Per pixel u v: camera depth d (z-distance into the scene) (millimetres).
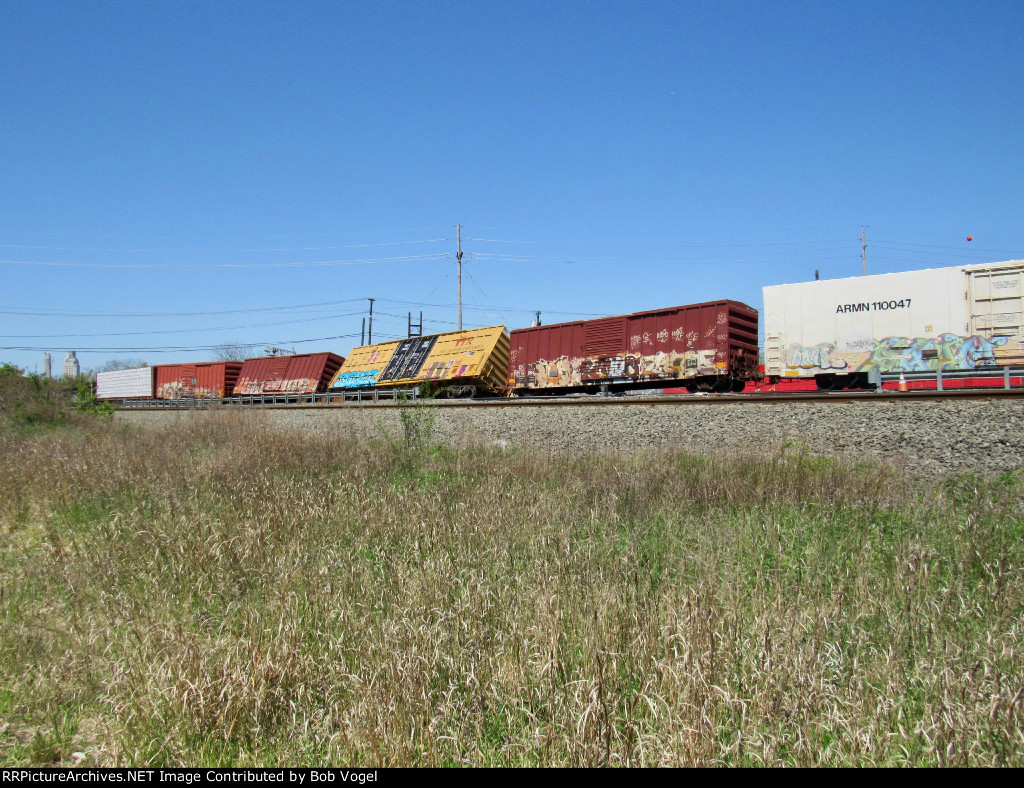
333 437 18391
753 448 13195
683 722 4078
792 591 6230
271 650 5230
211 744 4500
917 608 5758
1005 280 16875
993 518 8273
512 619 5746
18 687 5316
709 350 22375
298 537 8258
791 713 4312
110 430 26609
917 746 4070
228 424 24047
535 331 28234
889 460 12242
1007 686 4402
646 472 11945
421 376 31406
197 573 7316
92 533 9117
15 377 33750
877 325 19000
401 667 4738
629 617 5562
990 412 11734
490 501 9781
